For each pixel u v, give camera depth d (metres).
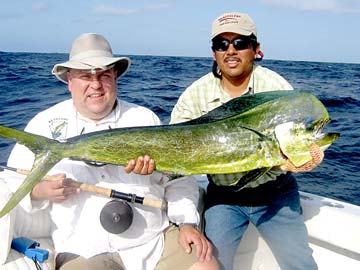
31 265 2.46
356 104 14.80
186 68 31.73
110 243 2.62
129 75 22.89
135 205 2.67
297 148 2.28
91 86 2.67
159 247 2.74
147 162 2.36
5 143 7.19
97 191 2.58
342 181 6.35
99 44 2.74
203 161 2.38
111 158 2.38
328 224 3.14
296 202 3.05
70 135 2.77
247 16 2.96
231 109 2.45
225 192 3.06
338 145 8.35
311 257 3.03
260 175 2.36
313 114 2.28
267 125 2.33
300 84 22.47
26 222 2.66
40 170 2.26
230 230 3.00
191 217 2.79
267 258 3.32
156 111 11.43
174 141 2.38
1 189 2.43
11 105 11.39
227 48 2.95
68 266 2.54
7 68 24.05
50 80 17.59
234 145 2.36
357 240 3.02
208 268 2.68
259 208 3.02
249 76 3.08
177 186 2.85
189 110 3.16
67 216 2.62
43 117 2.85
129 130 2.39
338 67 48.56
